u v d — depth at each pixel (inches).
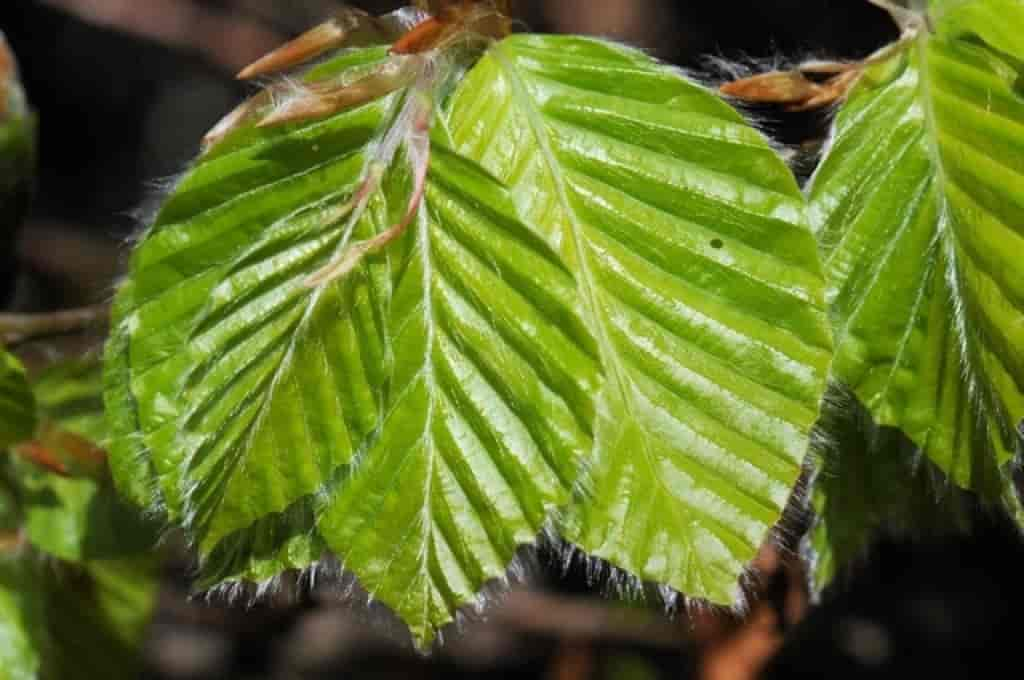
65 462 19.7
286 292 16.8
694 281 16.8
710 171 16.8
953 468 17.4
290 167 16.8
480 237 16.7
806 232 16.7
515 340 16.7
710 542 16.8
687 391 16.8
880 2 17.4
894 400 17.4
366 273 16.7
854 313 17.3
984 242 17.2
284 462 16.9
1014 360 17.1
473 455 16.8
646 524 16.9
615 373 16.9
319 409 16.8
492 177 16.6
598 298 16.9
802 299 16.8
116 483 17.2
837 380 17.5
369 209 16.8
